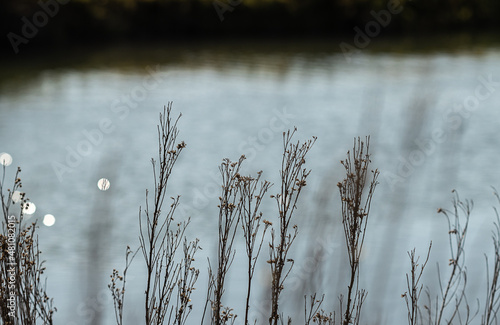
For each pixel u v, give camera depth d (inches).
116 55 2226.9
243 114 1451.8
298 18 2768.2
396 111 1346.0
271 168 1059.9
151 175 998.4
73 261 621.0
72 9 2428.6
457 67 1982.0
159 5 2613.2
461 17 2950.3
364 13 2787.9
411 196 782.5
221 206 198.5
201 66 2034.9
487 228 637.9
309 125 1344.7
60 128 1314.0
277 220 737.6
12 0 2234.3
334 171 251.0
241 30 2736.2
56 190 930.1
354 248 197.9
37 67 2009.1
